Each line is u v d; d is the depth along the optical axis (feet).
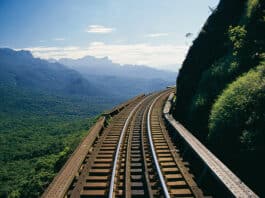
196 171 32.91
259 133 28.09
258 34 42.37
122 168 34.50
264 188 25.45
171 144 42.91
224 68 45.73
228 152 32.09
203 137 42.37
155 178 30.25
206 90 47.65
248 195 21.94
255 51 41.06
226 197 25.72
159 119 65.51
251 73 36.55
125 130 54.08
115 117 71.56
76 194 26.55
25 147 295.07
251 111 30.96
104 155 38.75
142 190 27.63
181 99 63.05
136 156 38.81
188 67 63.82
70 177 28.17
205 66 56.90
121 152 40.27
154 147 42.09
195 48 63.31
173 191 26.99
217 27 58.29
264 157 26.50
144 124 60.39
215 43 56.75
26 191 48.67
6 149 304.30
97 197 27.02
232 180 24.58
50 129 449.89
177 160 35.35
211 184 28.76
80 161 33.09
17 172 182.29
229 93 36.40
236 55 44.32
